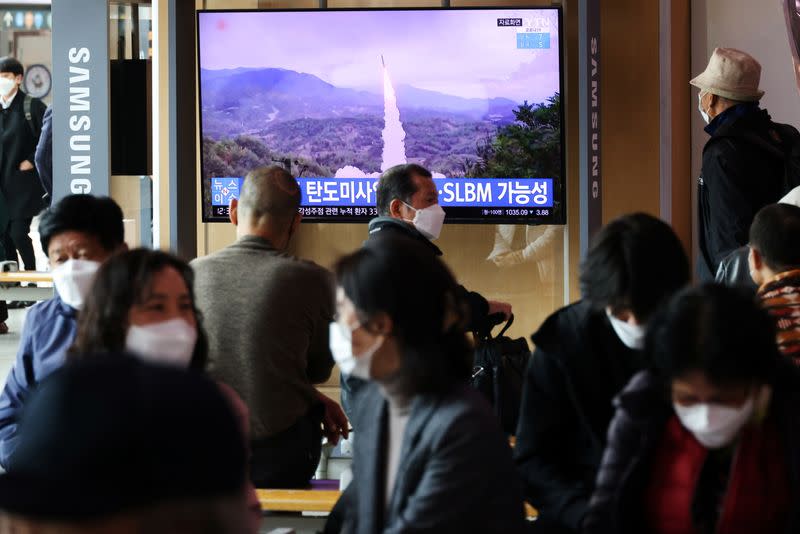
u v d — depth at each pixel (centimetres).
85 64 822
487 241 910
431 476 282
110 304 322
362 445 308
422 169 614
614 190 898
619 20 890
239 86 866
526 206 865
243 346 485
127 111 896
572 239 893
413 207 602
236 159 873
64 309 432
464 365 298
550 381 343
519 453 348
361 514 304
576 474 344
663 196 884
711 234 723
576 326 338
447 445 282
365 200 872
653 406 274
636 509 279
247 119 869
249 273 490
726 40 936
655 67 888
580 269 327
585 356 335
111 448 115
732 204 705
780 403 266
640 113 891
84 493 114
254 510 333
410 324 283
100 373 121
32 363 435
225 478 120
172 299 326
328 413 529
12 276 1117
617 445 282
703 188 728
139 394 118
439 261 296
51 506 115
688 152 952
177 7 823
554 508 336
